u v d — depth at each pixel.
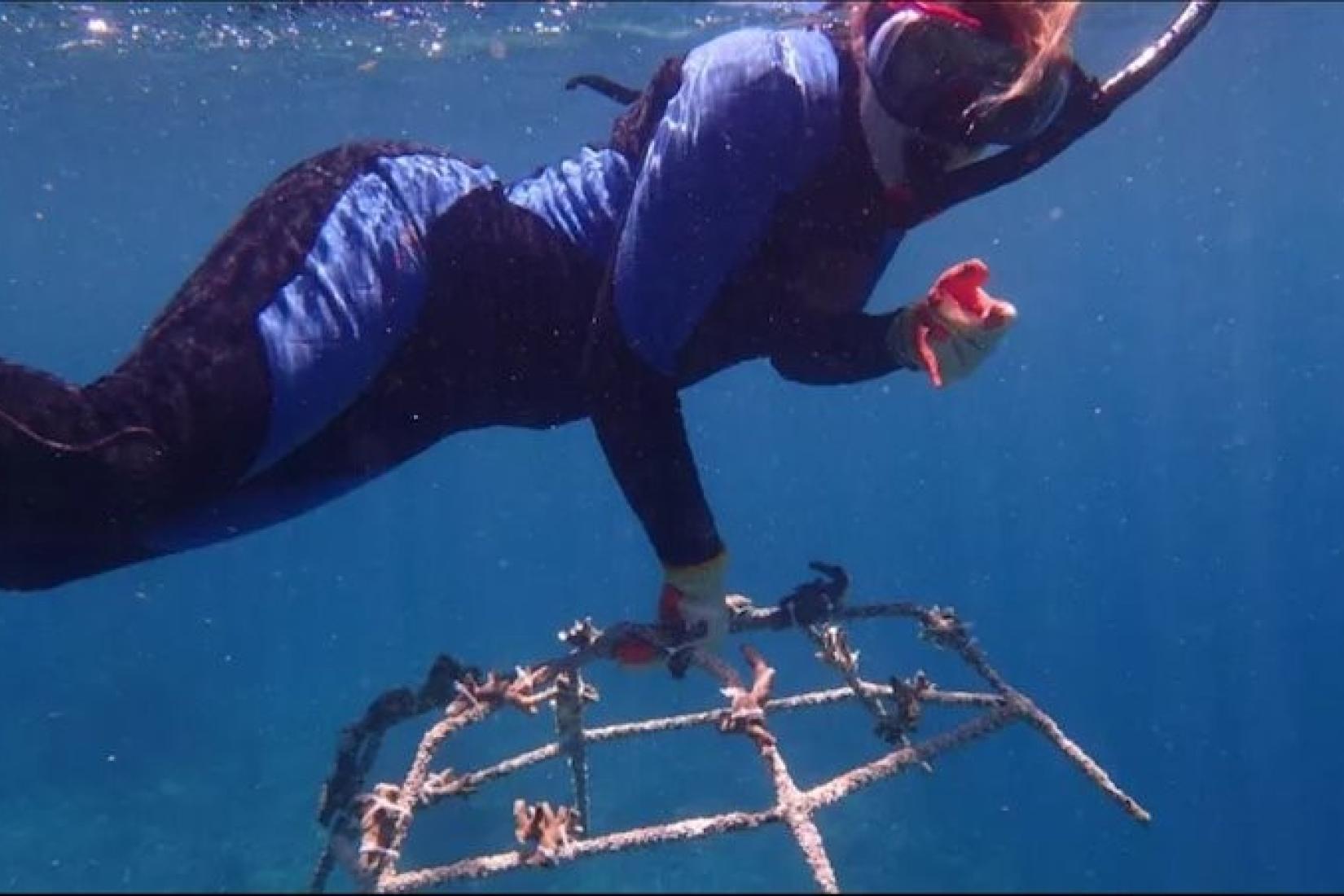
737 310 2.59
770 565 41.22
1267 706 24.78
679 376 2.68
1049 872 16.45
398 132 25.92
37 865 16.23
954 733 3.16
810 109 2.38
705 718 4.07
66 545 2.50
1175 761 21.33
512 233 2.75
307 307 2.52
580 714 3.92
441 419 2.84
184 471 2.44
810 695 4.02
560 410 2.96
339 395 2.57
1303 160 41.56
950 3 2.22
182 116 22.34
